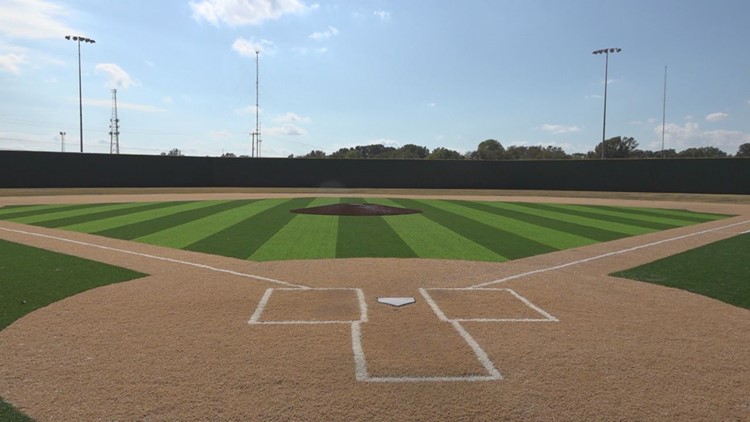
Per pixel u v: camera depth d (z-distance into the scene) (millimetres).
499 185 38938
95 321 5418
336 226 14516
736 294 6875
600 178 36719
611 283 7520
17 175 31734
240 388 3771
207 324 5355
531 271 8359
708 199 29938
